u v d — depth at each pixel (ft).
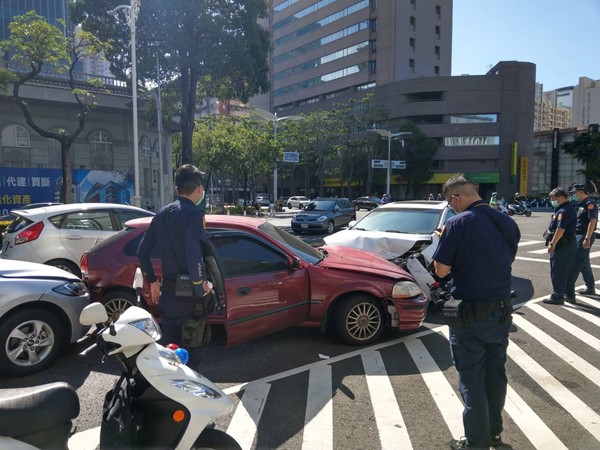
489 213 10.34
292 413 12.78
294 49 274.57
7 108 77.15
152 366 8.34
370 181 199.52
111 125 89.20
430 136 202.59
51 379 14.92
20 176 73.51
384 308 18.44
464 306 10.04
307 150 210.79
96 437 11.42
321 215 66.44
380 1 217.77
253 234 17.01
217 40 72.90
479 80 197.36
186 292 11.18
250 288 15.97
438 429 11.96
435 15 227.40
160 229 11.69
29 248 24.39
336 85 245.65
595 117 352.90
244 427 11.98
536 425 12.22
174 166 158.20
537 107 433.89
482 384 10.22
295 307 17.20
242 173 128.16
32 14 55.72
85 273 18.43
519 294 28.19
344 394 13.98
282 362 16.57
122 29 72.33
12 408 6.95
